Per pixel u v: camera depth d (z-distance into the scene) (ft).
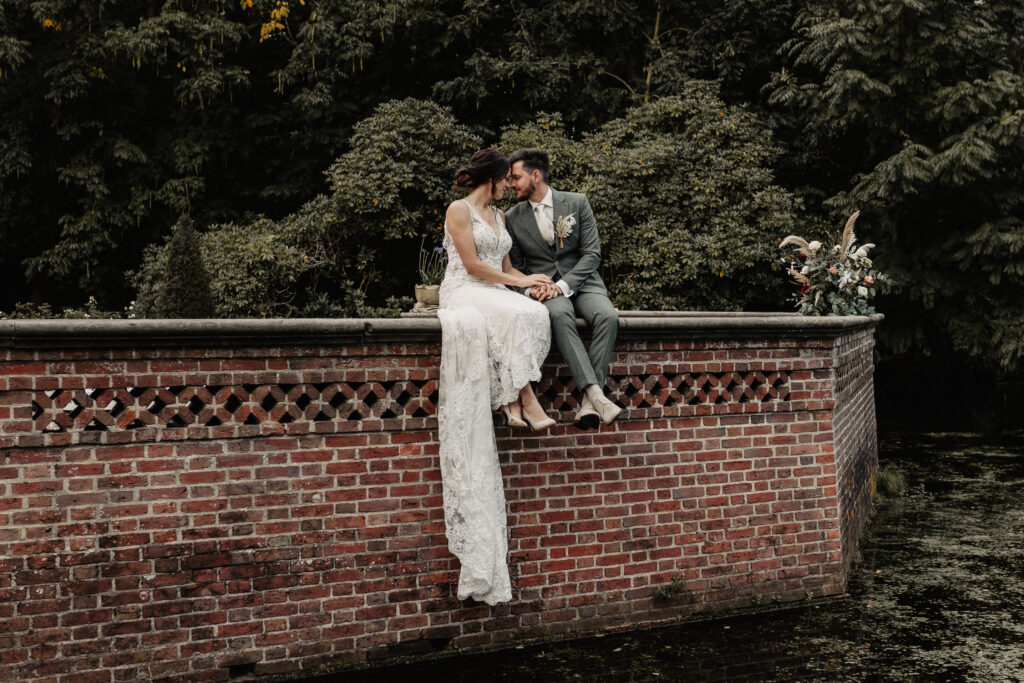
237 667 15.05
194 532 14.75
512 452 16.96
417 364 16.05
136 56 47.24
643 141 46.65
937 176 46.24
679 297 43.65
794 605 19.16
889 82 47.32
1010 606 19.07
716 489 18.56
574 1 53.36
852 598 19.63
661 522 18.08
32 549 13.88
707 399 18.52
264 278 42.65
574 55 53.31
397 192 44.55
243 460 15.05
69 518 14.07
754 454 18.92
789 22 54.44
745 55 54.65
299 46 50.80
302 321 14.98
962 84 45.85
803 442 19.38
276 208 55.72
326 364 15.46
